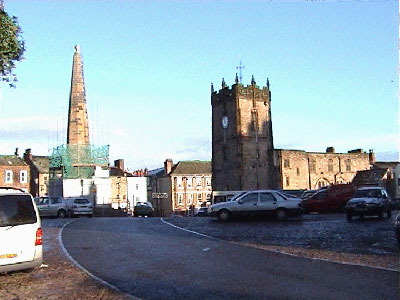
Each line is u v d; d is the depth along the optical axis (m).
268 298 8.13
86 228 23.73
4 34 8.92
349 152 87.00
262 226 22.16
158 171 93.75
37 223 11.14
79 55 63.88
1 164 68.25
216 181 75.19
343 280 9.34
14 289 9.57
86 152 57.53
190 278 10.20
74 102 62.50
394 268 10.46
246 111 72.56
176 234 19.41
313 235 17.73
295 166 75.31
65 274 11.07
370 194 25.94
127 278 10.48
